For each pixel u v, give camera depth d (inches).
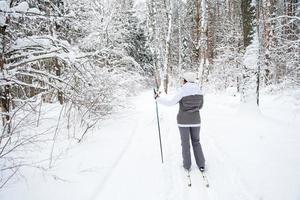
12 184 147.3
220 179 162.9
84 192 143.8
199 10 603.5
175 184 159.9
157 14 893.2
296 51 385.1
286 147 200.7
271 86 449.1
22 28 230.5
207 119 331.3
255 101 322.0
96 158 194.2
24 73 195.6
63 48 217.8
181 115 177.6
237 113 332.2
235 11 875.4
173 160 199.5
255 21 356.8
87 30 442.6
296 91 345.7
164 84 786.2
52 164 176.2
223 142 229.6
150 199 141.8
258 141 221.3
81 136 249.1
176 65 1269.7
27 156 184.5
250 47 350.3
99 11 525.7
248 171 167.3
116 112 370.6
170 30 778.8
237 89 620.7
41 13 205.6
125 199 141.0
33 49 230.8
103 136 257.0
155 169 181.9
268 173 160.7
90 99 263.7
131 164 190.5
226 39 904.3
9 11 184.4
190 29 1165.1
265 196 136.3
